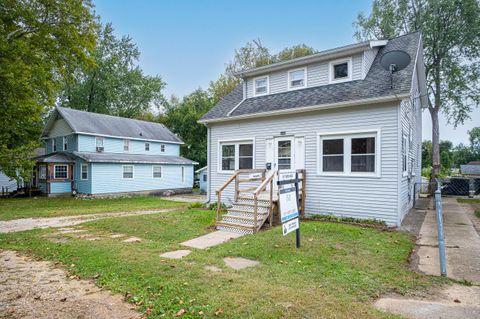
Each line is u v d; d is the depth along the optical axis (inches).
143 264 188.1
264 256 207.9
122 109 1401.3
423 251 224.7
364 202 346.6
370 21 786.2
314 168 389.4
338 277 164.2
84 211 517.3
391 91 324.5
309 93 423.8
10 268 192.1
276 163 427.8
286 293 140.3
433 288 152.9
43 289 154.6
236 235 287.3
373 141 344.5
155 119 1540.4
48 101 566.3
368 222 337.4
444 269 172.4
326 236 263.0
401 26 746.8
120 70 1368.1
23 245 256.5
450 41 682.2
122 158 906.1
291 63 450.0
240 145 475.2
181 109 1380.4
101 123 960.9
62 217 447.8
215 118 491.5
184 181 1109.7
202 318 117.6
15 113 504.4
